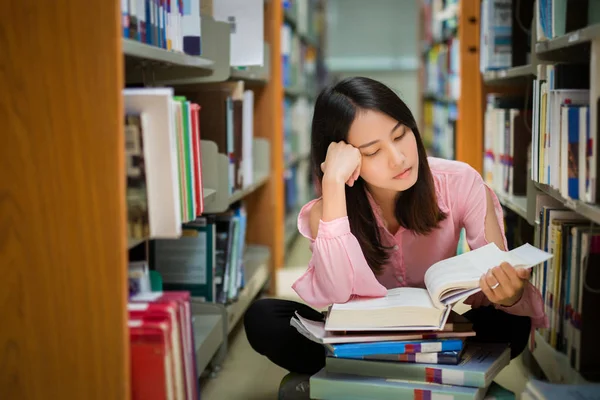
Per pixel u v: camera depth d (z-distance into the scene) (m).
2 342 1.25
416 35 7.71
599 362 1.58
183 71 1.94
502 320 1.63
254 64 2.32
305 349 1.65
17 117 1.21
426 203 1.57
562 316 1.72
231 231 2.27
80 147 1.20
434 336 1.39
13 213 1.22
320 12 7.13
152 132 1.28
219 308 2.03
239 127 2.35
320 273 1.49
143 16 1.50
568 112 1.40
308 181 5.90
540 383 1.33
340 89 1.49
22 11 1.19
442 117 5.02
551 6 1.71
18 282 1.23
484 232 1.62
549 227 1.81
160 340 1.25
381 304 1.41
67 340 1.24
